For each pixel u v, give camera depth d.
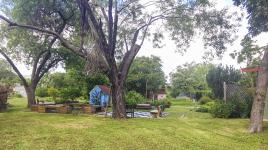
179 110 29.81
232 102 20.42
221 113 20.03
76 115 19.52
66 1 20.45
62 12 20.89
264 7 13.40
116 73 17.53
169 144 10.36
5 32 23.39
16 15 20.11
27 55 25.08
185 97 56.84
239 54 21.66
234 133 13.25
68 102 27.69
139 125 14.57
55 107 21.81
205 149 9.80
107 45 16.77
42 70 25.81
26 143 9.87
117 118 17.53
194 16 18.98
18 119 16.47
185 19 19.20
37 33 22.31
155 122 16.03
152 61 45.34
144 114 23.02
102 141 10.52
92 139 10.80
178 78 56.56
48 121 15.75
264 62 14.15
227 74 38.28
